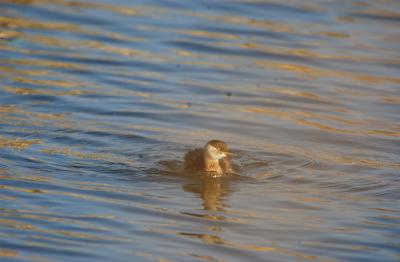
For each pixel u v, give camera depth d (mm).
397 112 21109
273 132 19469
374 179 16672
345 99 21969
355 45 26188
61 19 27375
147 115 20156
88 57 24125
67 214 14336
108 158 17328
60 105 20453
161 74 23281
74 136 18391
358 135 19406
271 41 26281
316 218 14648
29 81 21969
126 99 21203
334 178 16719
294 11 29391
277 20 28312
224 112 20719
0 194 15031
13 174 16078
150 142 18375
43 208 14531
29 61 23531
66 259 12492
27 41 25109
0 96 20703
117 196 15391
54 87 21656
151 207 14969
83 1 29516
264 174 16906
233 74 23562
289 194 15852
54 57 23984
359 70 24156
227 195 15758
